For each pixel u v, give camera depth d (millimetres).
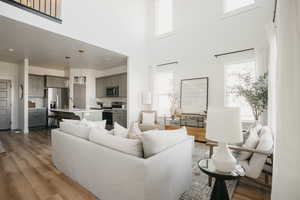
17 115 5848
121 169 1439
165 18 5555
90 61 5688
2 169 2428
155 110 5434
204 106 4398
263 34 3516
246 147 1954
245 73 3809
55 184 2002
